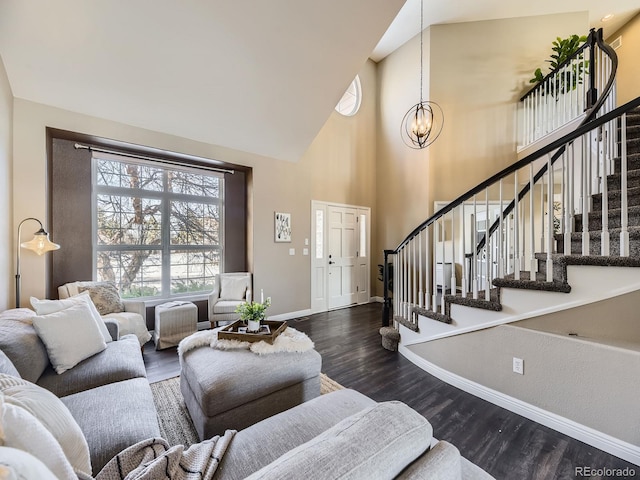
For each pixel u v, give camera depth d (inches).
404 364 108.3
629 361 59.1
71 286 109.0
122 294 133.7
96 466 38.6
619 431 60.1
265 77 113.3
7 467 19.1
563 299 69.1
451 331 93.0
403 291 125.3
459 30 190.7
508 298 78.6
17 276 92.2
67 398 52.1
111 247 131.0
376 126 233.5
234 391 60.2
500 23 186.1
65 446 31.8
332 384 92.3
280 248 171.3
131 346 79.1
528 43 183.2
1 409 26.1
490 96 186.7
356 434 25.6
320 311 192.5
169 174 146.8
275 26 94.5
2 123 89.2
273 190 168.2
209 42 96.3
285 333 83.0
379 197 230.1
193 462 36.4
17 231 99.0
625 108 61.1
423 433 28.3
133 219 136.6
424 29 196.2
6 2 77.6
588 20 177.6
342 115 210.2
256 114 132.5
